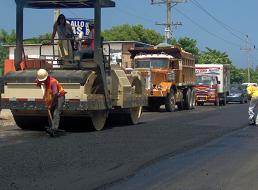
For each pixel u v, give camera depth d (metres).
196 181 9.08
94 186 8.44
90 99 16.00
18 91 16.16
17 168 9.80
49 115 15.34
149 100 29.80
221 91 41.50
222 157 11.82
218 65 41.94
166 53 31.11
